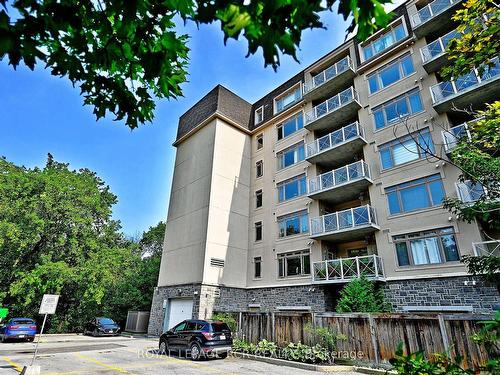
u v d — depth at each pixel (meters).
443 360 2.09
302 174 19.39
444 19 14.80
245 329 13.33
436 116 14.20
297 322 11.68
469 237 11.84
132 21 2.55
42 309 9.23
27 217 20.83
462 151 7.08
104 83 3.17
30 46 2.34
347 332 10.38
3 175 21.84
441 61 14.27
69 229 23.62
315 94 20.14
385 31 17.77
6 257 22.31
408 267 13.18
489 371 1.88
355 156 17.48
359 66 18.38
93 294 23.02
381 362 9.41
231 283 18.86
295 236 18.27
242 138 23.38
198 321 12.05
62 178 23.66
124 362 10.57
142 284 26.88
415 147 14.54
